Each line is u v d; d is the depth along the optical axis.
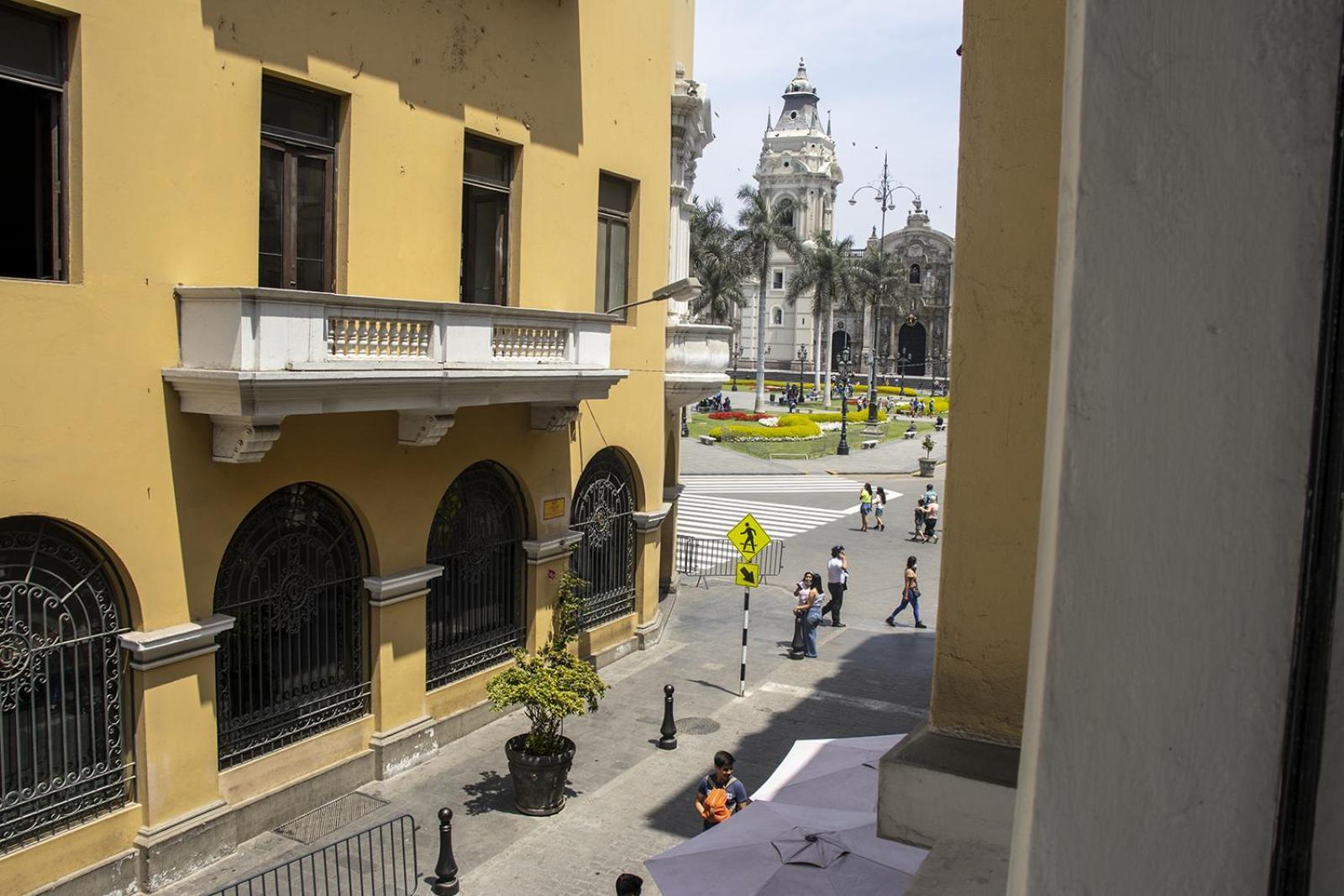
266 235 10.74
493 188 13.66
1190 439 1.27
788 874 7.50
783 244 65.88
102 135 8.91
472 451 13.32
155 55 9.30
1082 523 1.34
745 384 96.81
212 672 10.02
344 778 11.70
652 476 17.69
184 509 9.70
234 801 10.41
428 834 10.99
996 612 2.44
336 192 11.44
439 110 12.47
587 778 12.60
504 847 10.77
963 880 2.21
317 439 11.03
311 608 11.42
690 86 18.47
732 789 10.34
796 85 112.50
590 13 14.88
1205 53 1.25
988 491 2.43
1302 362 1.21
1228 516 1.25
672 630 19.39
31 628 8.70
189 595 9.78
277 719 11.03
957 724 2.51
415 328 11.09
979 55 2.38
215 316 9.37
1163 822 1.30
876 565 26.14
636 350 16.80
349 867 9.26
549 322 13.13
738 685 16.30
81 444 8.85
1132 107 1.30
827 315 81.44
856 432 59.12
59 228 8.88
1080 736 1.35
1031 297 2.34
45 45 8.68
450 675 13.53
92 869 9.02
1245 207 1.24
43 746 8.81
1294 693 1.23
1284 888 1.24
